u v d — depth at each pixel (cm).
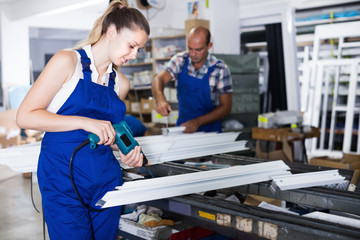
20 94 784
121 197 161
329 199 168
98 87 163
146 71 648
